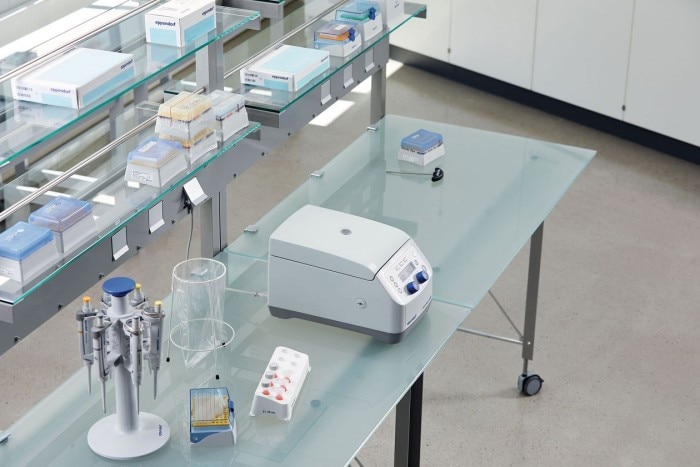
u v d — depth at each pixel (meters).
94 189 2.25
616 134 5.36
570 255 4.28
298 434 2.04
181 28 2.29
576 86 5.35
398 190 3.06
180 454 1.96
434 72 6.15
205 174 2.52
